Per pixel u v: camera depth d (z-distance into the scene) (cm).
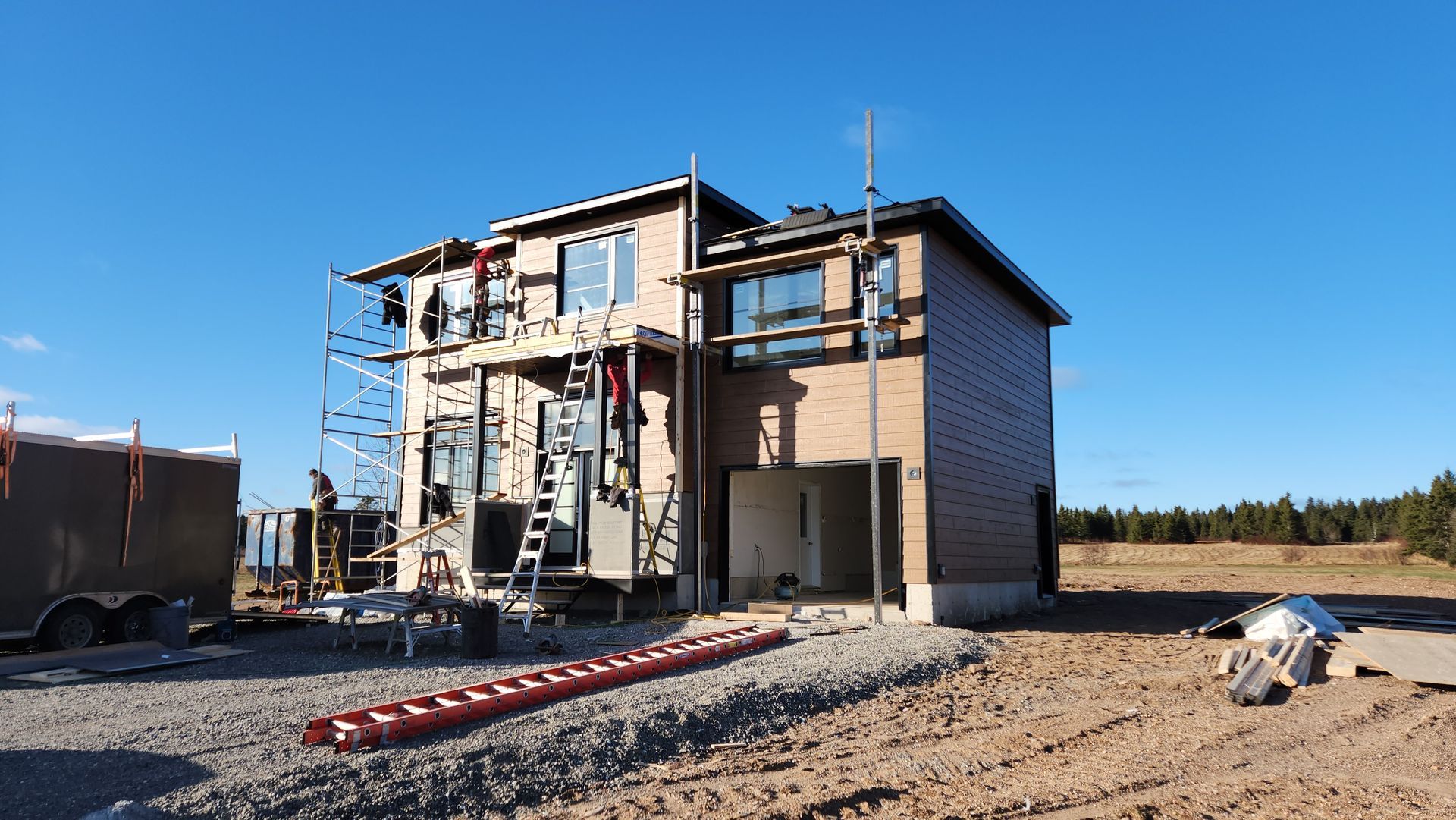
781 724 663
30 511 898
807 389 1301
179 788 436
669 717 612
